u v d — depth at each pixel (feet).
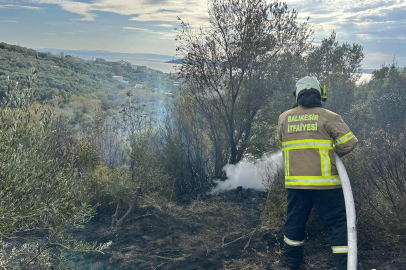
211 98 19.51
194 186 18.88
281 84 18.33
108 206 15.83
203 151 20.21
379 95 31.71
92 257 11.64
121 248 12.24
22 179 7.73
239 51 18.63
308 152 9.23
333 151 9.22
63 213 8.79
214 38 18.93
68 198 8.62
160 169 17.28
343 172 8.89
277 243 11.71
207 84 19.21
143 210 15.76
